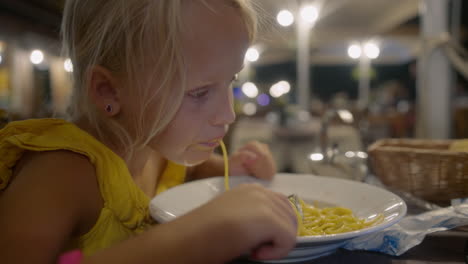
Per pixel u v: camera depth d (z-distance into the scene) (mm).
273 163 865
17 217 402
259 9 587
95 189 500
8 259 377
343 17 6805
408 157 770
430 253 501
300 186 787
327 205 706
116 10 474
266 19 611
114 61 486
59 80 5809
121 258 368
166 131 510
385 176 840
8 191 438
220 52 478
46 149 471
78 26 520
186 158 544
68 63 587
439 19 1656
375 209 613
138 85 481
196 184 744
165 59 463
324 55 9570
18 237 387
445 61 1665
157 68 469
